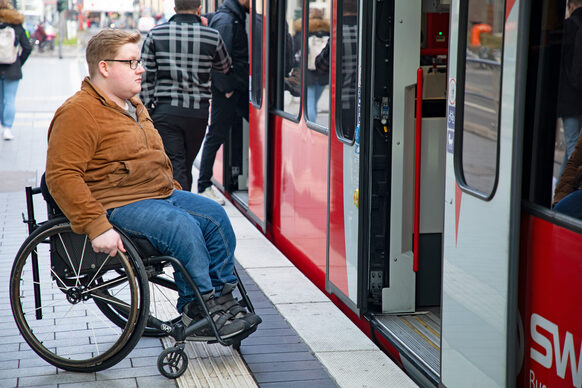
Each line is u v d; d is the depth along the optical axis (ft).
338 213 16.14
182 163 22.04
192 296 13.29
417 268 15.07
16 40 38.91
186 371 13.15
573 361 8.83
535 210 9.46
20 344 14.47
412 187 15.08
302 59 19.12
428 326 14.61
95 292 13.05
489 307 10.11
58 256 13.01
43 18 113.39
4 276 18.43
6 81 38.83
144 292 12.53
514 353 9.70
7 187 28.84
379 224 15.07
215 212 13.75
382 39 14.52
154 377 12.95
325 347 14.16
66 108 12.59
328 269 16.85
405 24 14.44
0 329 15.19
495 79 9.92
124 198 13.05
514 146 9.44
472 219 10.50
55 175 12.29
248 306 13.98
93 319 15.67
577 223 8.74
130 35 13.03
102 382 12.77
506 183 9.64
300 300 16.96
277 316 16.01
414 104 14.78
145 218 12.84
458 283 10.92
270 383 12.65
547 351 9.34
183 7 21.50
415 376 13.19
